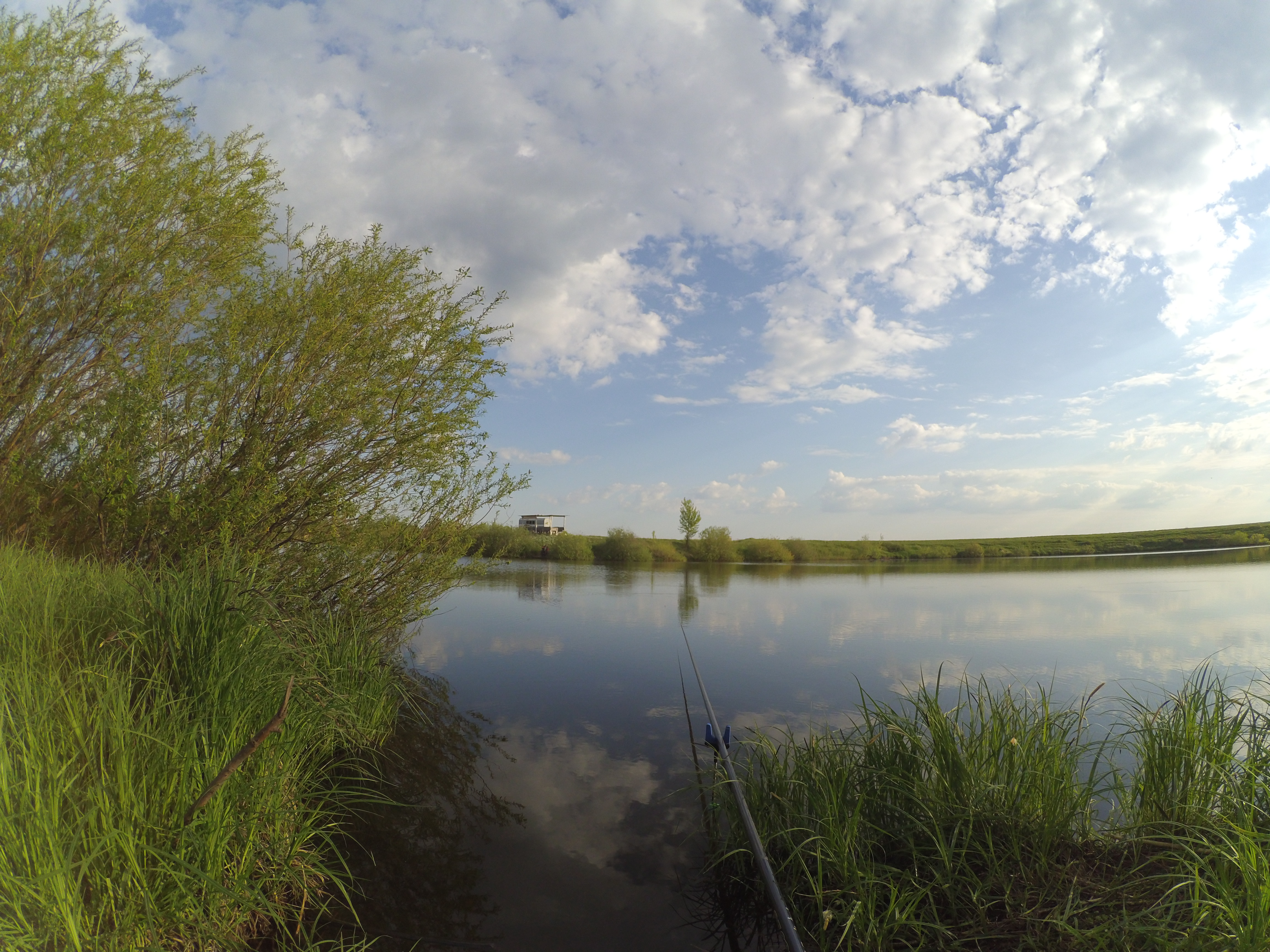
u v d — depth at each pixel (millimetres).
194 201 5992
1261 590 13875
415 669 6707
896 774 2926
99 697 2273
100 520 5285
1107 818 3000
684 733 4695
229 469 5543
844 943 2217
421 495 6336
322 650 4312
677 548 37844
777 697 5574
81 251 5598
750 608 11781
